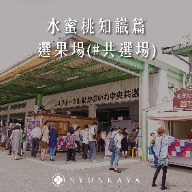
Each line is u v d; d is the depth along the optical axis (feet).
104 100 65.05
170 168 38.55
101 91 66.28
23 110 94.89
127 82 60.03
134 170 34.53
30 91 82.33
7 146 59.98
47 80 69.56
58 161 41.32
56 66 53.88
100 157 49.42
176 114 40.24
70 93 76.74
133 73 49.70
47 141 41.75
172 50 65.26
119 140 33.40
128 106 67.15
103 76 60.95
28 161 40.42
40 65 49.52
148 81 55.57
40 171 31.24
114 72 57.26
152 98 54.13
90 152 44.52
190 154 37.17
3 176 27.35
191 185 24.68
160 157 23.91
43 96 87.20
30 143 56.44
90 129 43.27
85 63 51.75
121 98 60.75
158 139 24.47
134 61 49.24
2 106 113.60
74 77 65.21
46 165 36.68
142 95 50.14
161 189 23.53
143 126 48.47
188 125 45.80
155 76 54.54
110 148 33.45
